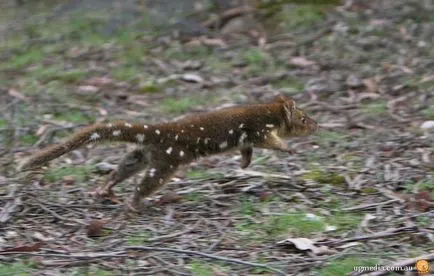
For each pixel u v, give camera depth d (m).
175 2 20.16
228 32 18.81
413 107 14.59
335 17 18.72
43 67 17.88
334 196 11.11
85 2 21.00
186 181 11.79
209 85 16.45
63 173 12.25
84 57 18.23
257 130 11.21
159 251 9.35
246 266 8.98
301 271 8.90
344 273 8.76
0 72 17.80
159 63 17.64
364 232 9.88
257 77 16.67
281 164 12.43
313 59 17.14
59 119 14.88
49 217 10.55
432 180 11.39
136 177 11.94
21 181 11.90
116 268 9.01
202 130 10.82
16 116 14.84
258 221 10.31
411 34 17.66
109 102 15.85
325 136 13.57
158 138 10.58
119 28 19.52
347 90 15.68
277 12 19.14
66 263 9.09
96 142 10.48
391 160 12.30
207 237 9.90
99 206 10.91
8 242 9.82
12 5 22.48
